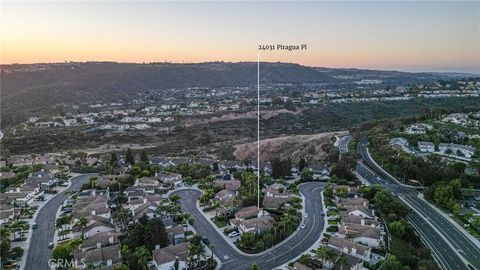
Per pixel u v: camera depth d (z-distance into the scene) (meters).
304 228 147.75
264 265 120.19
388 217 153.88
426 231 150.38
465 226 153.88
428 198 183.38
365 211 153.25
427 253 126.31
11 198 176.12
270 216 153.00
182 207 171.12
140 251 117.94
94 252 120.31
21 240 138.12
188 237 139.12
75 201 173.62
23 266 119.56
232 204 166.62
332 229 146.38
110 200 178.12
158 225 131.25
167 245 130.12
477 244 140.50
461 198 181.62
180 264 118.44
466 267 124.44
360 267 116.44
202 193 189.88
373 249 129.50
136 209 160.88
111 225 145.62
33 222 155.00
